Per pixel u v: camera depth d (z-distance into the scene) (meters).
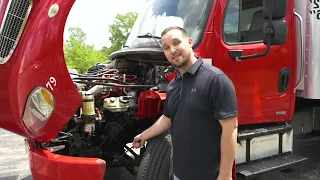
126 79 3.98
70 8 2.47
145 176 2.88
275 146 3.84
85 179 2.54
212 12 3.39
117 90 3.67
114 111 3.24
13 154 6.05
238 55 3.46
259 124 3.90
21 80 2.56
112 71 4.15
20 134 2.90
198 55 3.30
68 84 2.52
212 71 2.18
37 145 2.83
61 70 2.49
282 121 4.02
